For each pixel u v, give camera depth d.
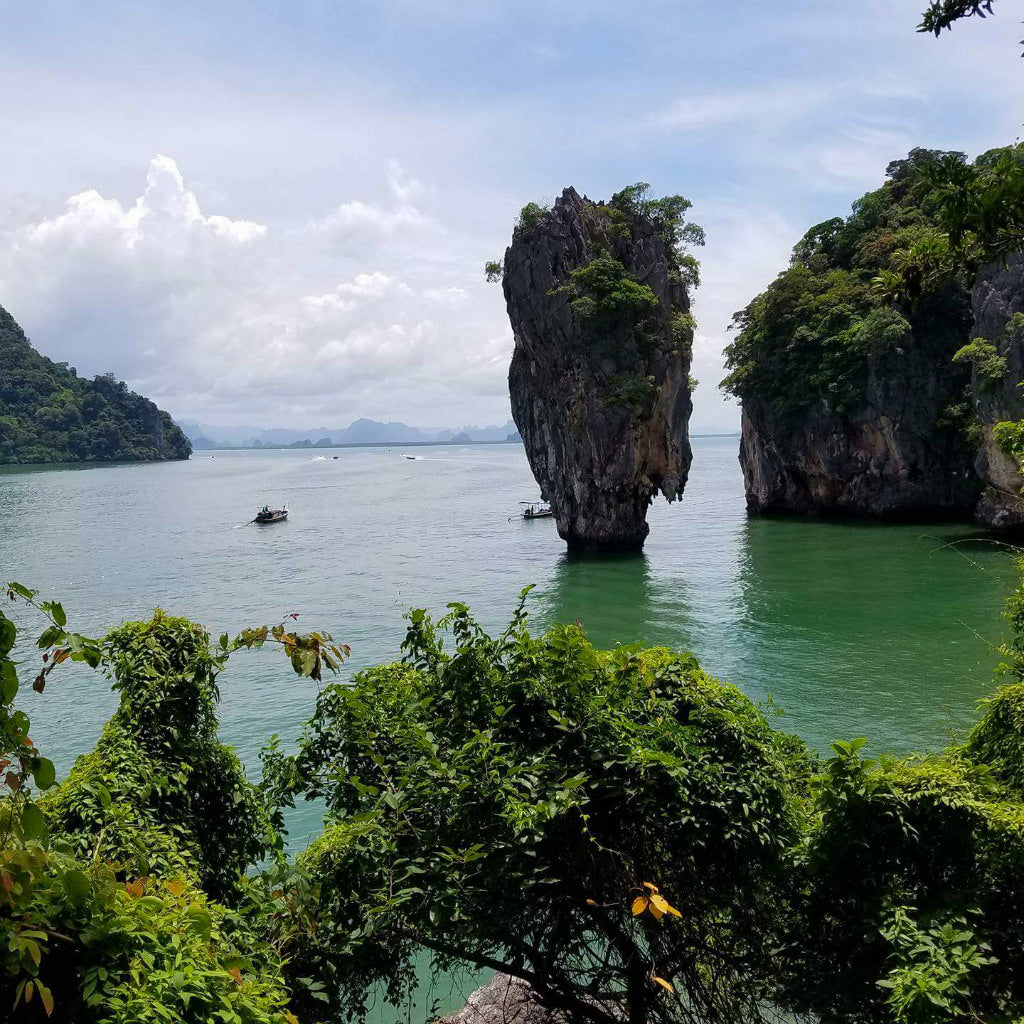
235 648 4.81
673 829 7.64
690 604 43.50
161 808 7.82
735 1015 8.30
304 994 7.12
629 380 58.47
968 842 7.69
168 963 4.52
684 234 64.62
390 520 91.06
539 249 59.84
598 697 8.00
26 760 3.56
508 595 47.75
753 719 8.59
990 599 40.34
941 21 4.18
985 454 58.81
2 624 3.60
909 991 6.45
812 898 8.20
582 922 8.53
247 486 151.50
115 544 72.94
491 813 7.31
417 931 7.70
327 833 8.68
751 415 84.62
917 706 26.22
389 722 8.34
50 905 4.32
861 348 70.50
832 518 78.00
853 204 84.56
